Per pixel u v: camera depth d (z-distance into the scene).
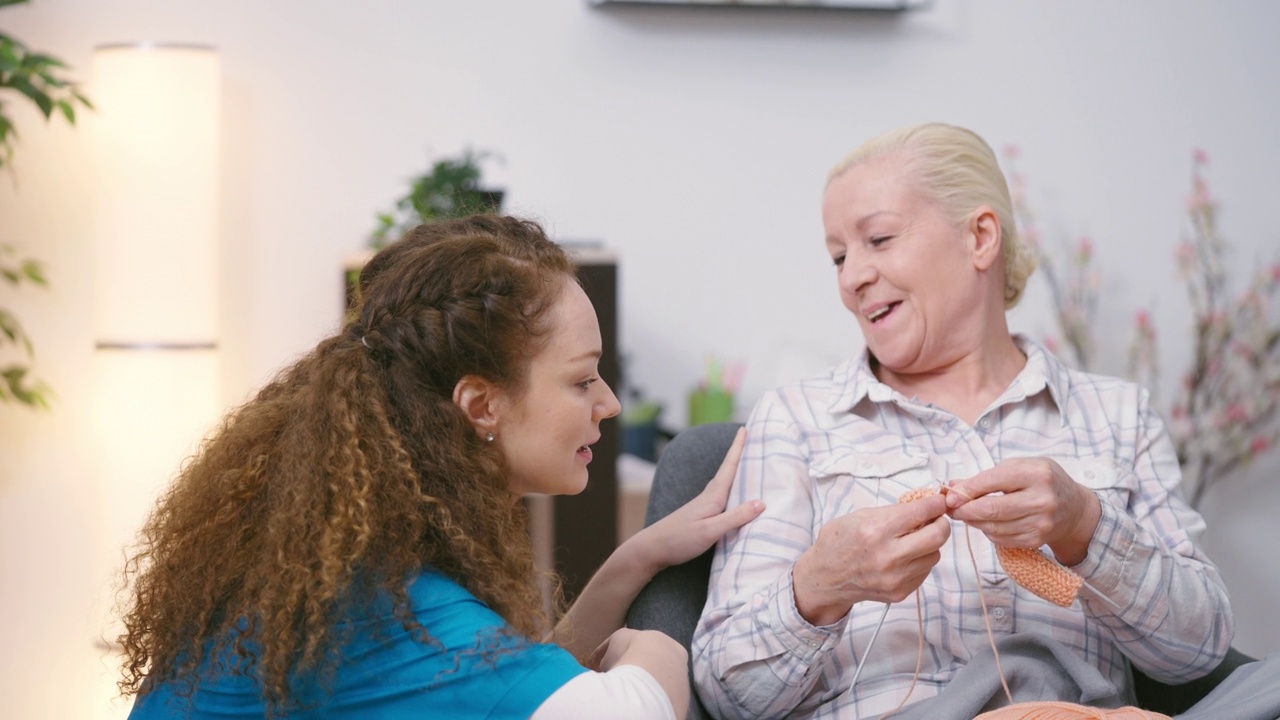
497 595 1.11
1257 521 3.36
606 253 2.75
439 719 1.05
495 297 1.17
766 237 3.20
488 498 1.16
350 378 1.14
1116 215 3.31
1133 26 3.30
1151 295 3.33
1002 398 1.53
